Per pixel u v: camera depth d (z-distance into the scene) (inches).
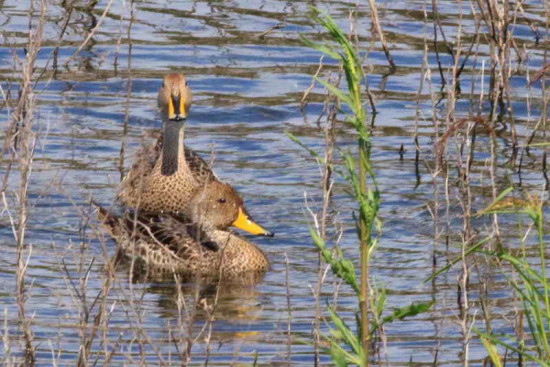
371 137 685.9
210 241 551.8
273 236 565.6
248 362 415.5
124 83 749.3
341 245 545.0
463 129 692.1
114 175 621.0
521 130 696.4
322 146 670.5
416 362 416.5
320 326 454.6
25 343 419.5
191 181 617.9
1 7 856.3
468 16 869.8
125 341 430.0
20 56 763.4
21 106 471.8
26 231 551.2
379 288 494.6
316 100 740.0
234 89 753.6
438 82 767.1
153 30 840.3
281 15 874.1
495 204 331.6
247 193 611.5
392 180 623.5
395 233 559.5
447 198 550.9
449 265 334.6
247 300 493.0
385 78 774.5
